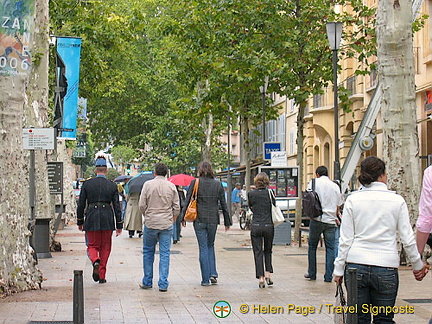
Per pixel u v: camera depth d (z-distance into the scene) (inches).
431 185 302.8
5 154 519.2
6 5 513.3
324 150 1985.7
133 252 919.7
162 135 2655.0
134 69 2618.1
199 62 1208.2
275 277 651.5
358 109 1657.2
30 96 893.8
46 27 898.1
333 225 607.8
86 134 3102.9
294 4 1121.4
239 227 1669.5
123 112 2785.4
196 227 592.7
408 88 707.4
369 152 1581.0
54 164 987.3
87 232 608.4
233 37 1162.6
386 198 309.1
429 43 1224.8
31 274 541.0
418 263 307.0
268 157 1224.8
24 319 431.5
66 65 1009.5
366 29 1119.6
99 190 604.1
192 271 701.9
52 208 1245.7
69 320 430.3
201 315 458.0
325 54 1123.3
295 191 1126.4
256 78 1186.0
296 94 1122.7
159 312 468.1
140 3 2410.2
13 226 526.0
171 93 2588.6
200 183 594.2
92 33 1476.4
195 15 1186.0
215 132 2043.6
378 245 305.7
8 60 518.0
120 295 541.0
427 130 1240.2
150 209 568.7
